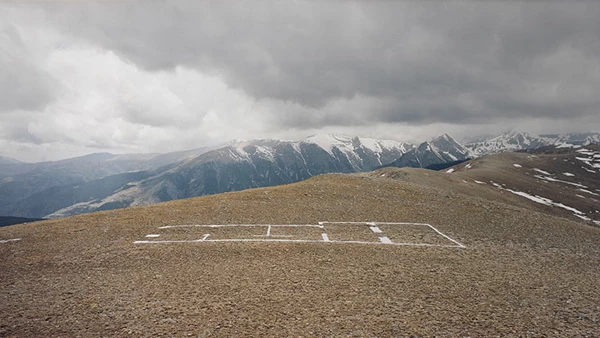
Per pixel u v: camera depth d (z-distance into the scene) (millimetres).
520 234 25344
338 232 24172
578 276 16828
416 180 89312
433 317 11414
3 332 10297
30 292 13664
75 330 10438
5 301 12766
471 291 14000
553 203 103375
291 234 23469
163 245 20609
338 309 11977
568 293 14133
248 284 14477
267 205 31484
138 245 20625
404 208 31328
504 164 171125
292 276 15500
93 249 19797
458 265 17766
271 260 17922
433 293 13664
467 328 10641
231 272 16047
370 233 24078
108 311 11820
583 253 21578
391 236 23422
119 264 17281
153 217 27812
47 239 21859
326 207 31031
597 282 15953
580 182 150000
